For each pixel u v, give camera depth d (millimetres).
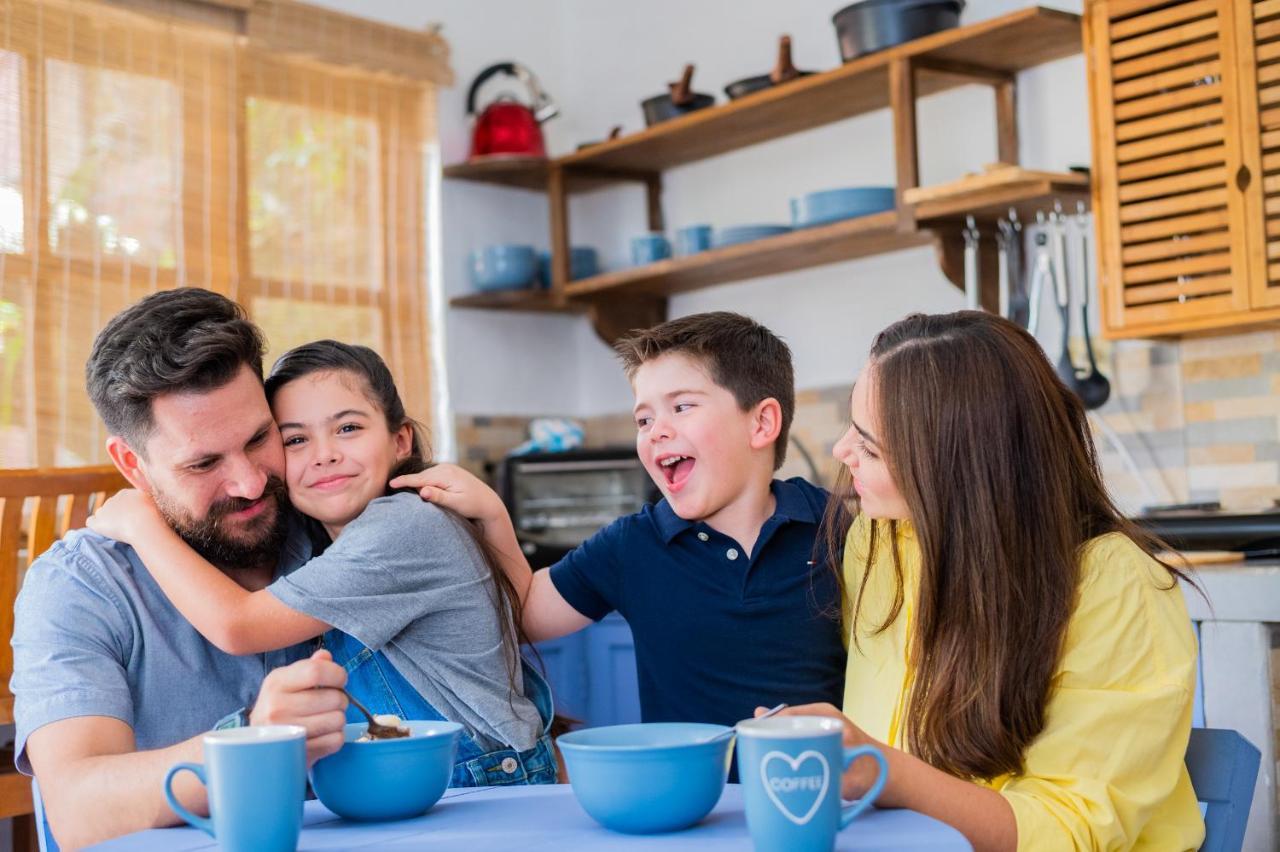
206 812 1125
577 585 1699
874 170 3504
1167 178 2758
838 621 1577
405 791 1066
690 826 1006
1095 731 1159
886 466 1307
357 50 3707
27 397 3023
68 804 1181
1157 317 2777
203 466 1442
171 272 3297
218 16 3416
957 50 3023
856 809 915
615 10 4176
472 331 4004
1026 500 1230
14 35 3039
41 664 1323
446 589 1456
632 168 3990
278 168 3568
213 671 1438
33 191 3059
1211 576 2203
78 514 2209
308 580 1376
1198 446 2906
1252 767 1221
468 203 4016
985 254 3156
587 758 985
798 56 3689
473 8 4062
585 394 4262
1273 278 2605
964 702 1197
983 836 1070
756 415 1640
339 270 3697
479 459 3994
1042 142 3141
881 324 3502
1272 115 2602
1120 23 2809
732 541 1627
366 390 1564
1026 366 1260
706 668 1603
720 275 3707
